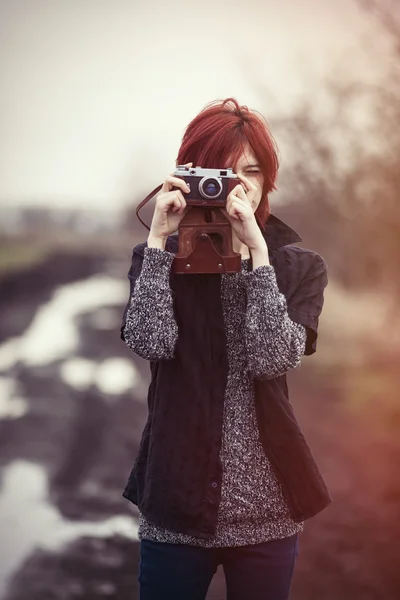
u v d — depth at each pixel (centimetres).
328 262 1777
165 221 286
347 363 1379
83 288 3334
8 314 2466
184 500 278
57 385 1284
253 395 286
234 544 279
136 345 281
